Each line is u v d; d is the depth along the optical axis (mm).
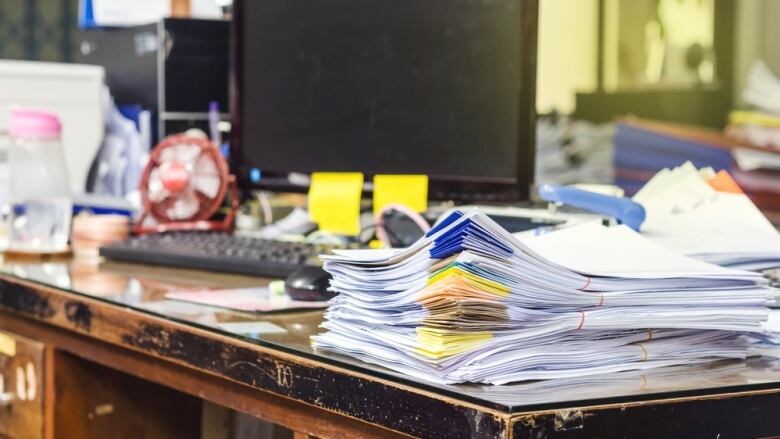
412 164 1504
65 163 1889
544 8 3547
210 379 1077
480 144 1421
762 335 933
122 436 1491
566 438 720
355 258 882
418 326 821
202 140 1896
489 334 791
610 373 837
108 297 1253
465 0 1435
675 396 775
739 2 3330
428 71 1482
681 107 3412
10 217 1841
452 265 770
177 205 1895
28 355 1453
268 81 1725
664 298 846
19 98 2146
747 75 3340
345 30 1602
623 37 3467
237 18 1767
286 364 918
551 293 801
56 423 1421
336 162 1613
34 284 1416
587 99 3496
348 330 900
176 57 1996
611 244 934
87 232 1840
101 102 2201
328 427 905
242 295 1250
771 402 821
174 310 1150
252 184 1754
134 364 1224
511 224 1291
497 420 704
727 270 884
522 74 1365
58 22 4309
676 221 1161
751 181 3344
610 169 3459
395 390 796
